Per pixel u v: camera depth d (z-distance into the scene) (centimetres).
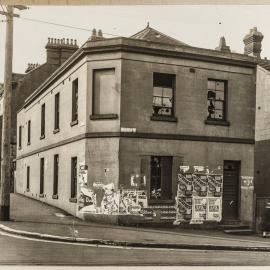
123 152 1870
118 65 1894
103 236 1531
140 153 1895
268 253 1467
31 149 3016
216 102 2086
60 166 2283
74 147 2070
